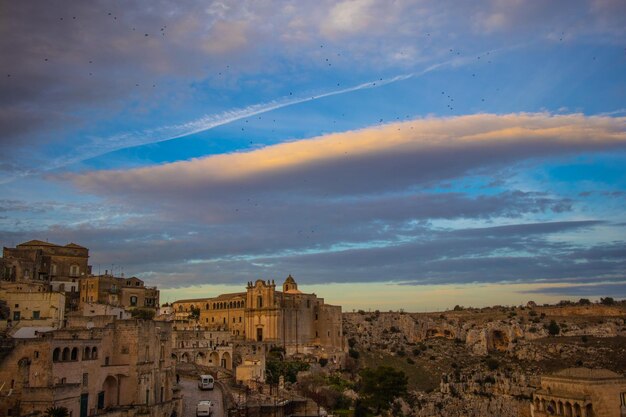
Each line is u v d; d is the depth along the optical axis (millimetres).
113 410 97188
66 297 178000
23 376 85188
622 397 156875
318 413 124812
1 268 170375
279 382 179250
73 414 88125
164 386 115938
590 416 154250
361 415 160875
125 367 103938
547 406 165375
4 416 83938
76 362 91688
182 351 194875
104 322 113688
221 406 120750
